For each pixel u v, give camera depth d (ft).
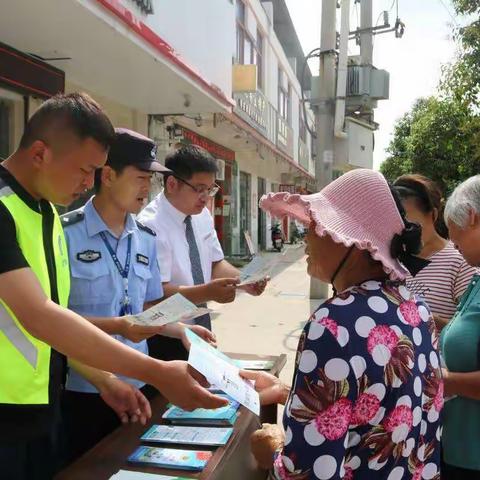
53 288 5.22
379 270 4.41
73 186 4.96
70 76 17.02
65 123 4.71
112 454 5.07
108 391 5.78
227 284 7.98
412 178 7.94
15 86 14.15
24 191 4.96
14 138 15.11
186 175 8.69
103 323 5.87
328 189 4.55
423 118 30.45
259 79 44.21
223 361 5.34
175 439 5.34
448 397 6.04
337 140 27.50
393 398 3.95
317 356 3.88
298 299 27.94
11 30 12.58
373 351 3.89
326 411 3.80
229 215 44.52
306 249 4.70
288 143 54.70
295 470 3.86
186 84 17.83
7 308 4.71
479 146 24.20
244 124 31.55
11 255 4.39
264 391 5.81
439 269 7.56
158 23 16.75
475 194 5.86
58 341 4.34
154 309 5.32
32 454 5.64
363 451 3.93
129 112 22.25
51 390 5.25
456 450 6.09
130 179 6.75
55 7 11.07
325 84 27.22
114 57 14.78
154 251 7.64
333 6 26.94
